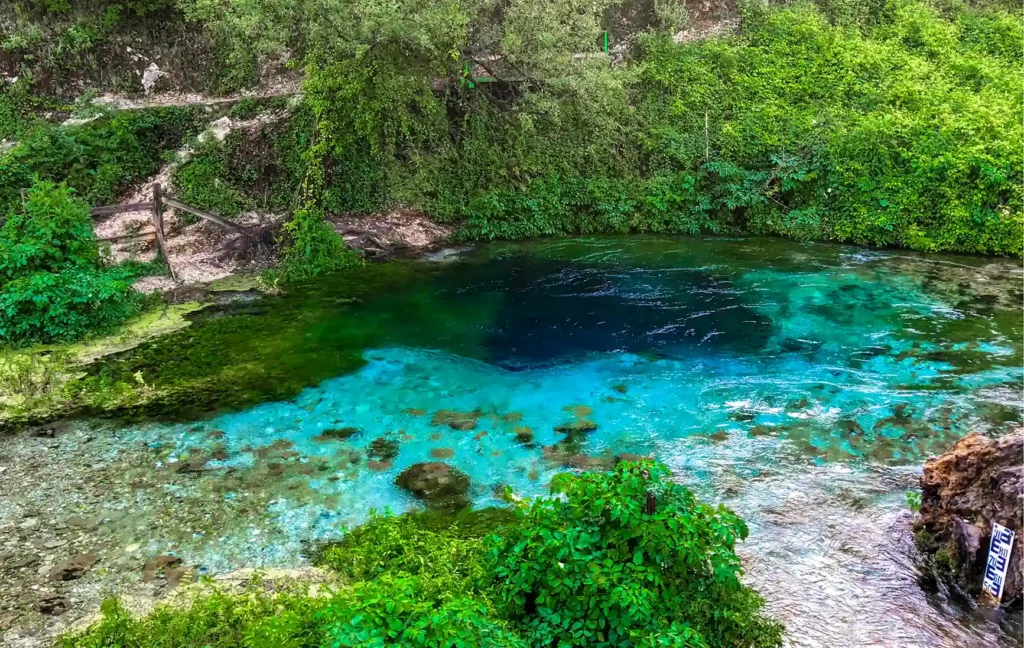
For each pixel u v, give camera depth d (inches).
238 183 582.6
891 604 221.5
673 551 179.9
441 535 239.3
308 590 212.4
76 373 366.9
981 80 705.0
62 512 263.4
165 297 468.1
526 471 291.1
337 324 436.5
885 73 706.8
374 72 491.8
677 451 306.2
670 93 705.6
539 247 595.2
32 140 540.7
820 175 616.7
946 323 438.0
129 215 539.5
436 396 353.4
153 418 328.8
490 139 644.1
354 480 283.9
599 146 653.3
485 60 601.6
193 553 242.1
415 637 151.9
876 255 566.3
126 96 618.5
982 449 240.4
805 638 206.7
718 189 633.6
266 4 464.8
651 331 431.8
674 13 768.3
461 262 556.4
